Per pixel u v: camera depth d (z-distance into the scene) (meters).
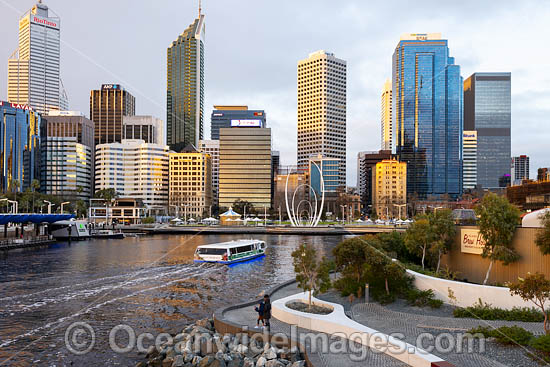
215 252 66.06
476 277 39.50
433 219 44.16
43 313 34.38
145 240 112.31
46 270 56.75
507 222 35.53
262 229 145.38
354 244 35.94
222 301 38.94
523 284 21.73
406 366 18.97
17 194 193.00
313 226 163.62
